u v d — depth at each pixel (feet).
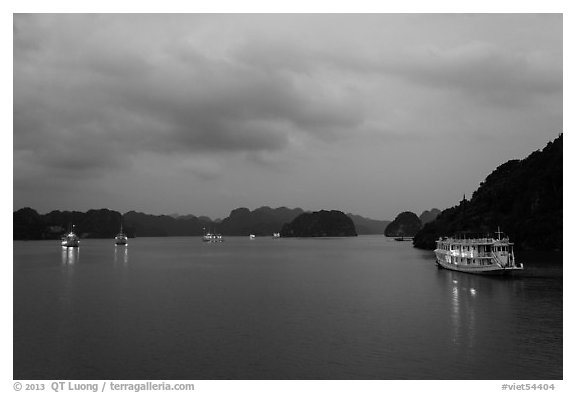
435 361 132.57
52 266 457.68
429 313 197.26
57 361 135.03
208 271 406.62
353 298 241.35
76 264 487.20
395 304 220.84
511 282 294.46
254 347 147.54
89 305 221.05
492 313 194.90
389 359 134.72
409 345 148.05
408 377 120.98
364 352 141.38
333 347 146.92
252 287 289.74
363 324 177.47
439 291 262.88
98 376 123.75
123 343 152.66
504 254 334.65
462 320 182.39
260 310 207.41
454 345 147.33
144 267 449.89
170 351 143.84
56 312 203.10
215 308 212.84
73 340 156.35
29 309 210.59
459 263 363.76
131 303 226.99
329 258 604.08
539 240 574.56
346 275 365.20
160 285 300.20
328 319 187.11
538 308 204.95
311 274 376.48
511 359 133.39
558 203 594.65
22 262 513.86
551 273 339.98
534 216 603.67
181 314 198.59
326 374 123.75
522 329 166.40
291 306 217.15
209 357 138.10
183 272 396.98
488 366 128.06
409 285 293.23
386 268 427.33
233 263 511.81
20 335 163.12
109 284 305.94
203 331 167.94
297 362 133.08
